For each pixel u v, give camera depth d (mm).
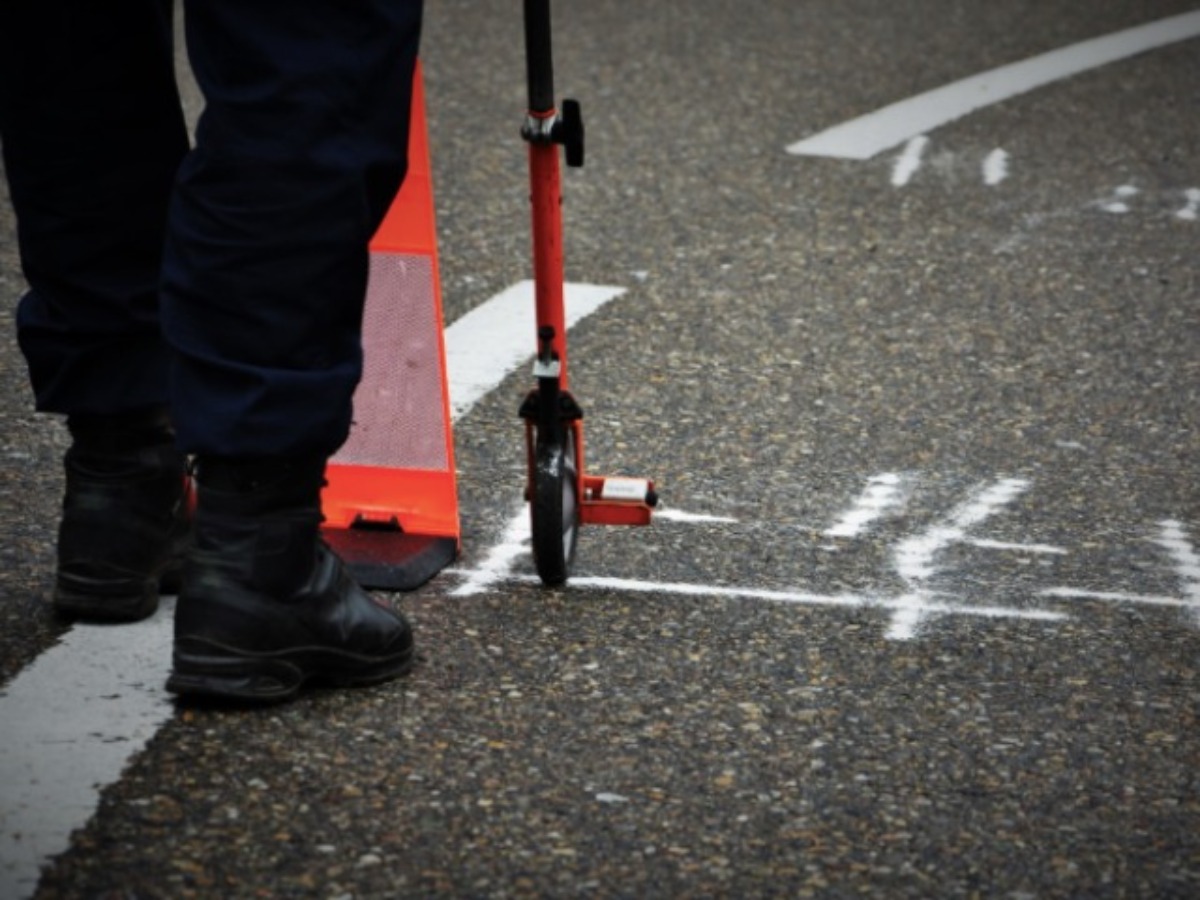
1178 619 5242
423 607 5148
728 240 8906
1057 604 5316
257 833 3973
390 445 5461
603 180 9773
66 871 3803
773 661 4895
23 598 5109
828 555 5625
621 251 8734
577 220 9156
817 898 3812
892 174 9930
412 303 5352
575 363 7324
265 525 4418
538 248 5008
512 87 11523
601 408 6859
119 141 4711
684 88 11523
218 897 3732
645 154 10227
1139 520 5980
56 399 4848
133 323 4801
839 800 4203
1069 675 4867
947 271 8508
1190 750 4480
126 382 4836
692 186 9719
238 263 4199
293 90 4137
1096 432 6754
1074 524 5930
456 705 4578
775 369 7320
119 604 4922
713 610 5195
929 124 10828
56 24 4590
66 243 4730
